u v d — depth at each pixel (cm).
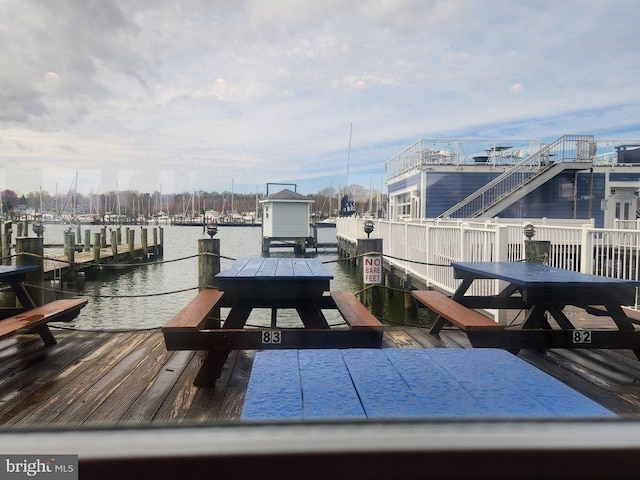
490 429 85
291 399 134
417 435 82
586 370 339
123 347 397
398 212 1983
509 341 323
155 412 242
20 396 273
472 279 446
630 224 603
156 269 1209
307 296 359
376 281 538
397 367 173
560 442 81
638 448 81
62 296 768
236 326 363
